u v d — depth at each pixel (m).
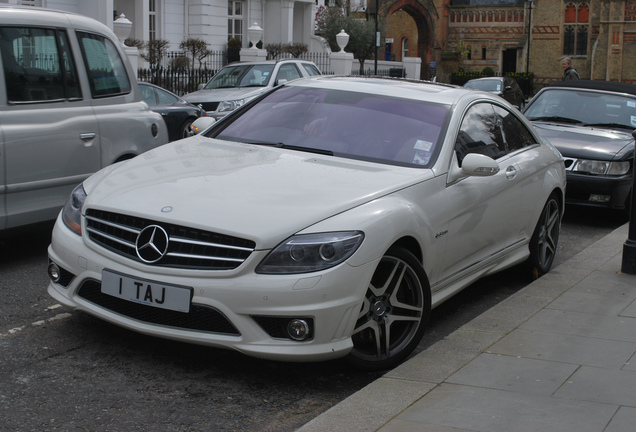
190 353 4.77
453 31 61.97
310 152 5.35
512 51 61.03
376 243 4.30
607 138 10.15
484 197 5.62
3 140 6.09
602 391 4.09
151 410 3.98
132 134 7.35
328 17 39.53
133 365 4.55
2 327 5.07
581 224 10.15
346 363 4.47
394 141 5.38
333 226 4.21
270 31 36.16
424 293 4.75
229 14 34.28
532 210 6.55
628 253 6.77
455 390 4.09
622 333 5.12
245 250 4.09
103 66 7.19
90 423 3.79
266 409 4.09
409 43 62.81
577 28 57.69
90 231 4.56
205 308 4.12
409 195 4.82
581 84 11.43
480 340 4.94
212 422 3.89
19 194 6.30
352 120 5.62
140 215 4.33
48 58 6.58
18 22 6.34
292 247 4.09
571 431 3.57
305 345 4.11
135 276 4.25
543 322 5.34
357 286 4.19
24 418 3.80
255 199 4.40
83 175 6.82
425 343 5.39
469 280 5.71
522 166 6.34
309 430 3.60
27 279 6.23
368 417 3.74
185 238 4.21
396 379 4.25
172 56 29.27
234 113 6.15
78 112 6.79
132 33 29.06
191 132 15.22
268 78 17.72
